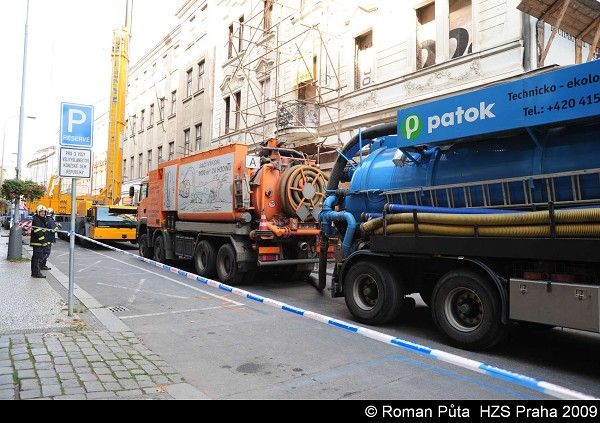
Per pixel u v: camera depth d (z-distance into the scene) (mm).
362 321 6887
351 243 7496
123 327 6211
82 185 51281
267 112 20688
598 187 4648
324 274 9398
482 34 12125
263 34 21016
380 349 5551
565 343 5945
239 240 10273
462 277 5578
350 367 4891
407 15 14141
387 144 7645
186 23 29875
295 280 11250
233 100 23859
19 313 6590
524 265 5148
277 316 7246
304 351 5445
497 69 11648
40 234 10195
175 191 12648
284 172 10211
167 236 13211
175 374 4547
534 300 4859
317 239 10547
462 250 5512
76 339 5457
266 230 9875
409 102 13758
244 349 5496
